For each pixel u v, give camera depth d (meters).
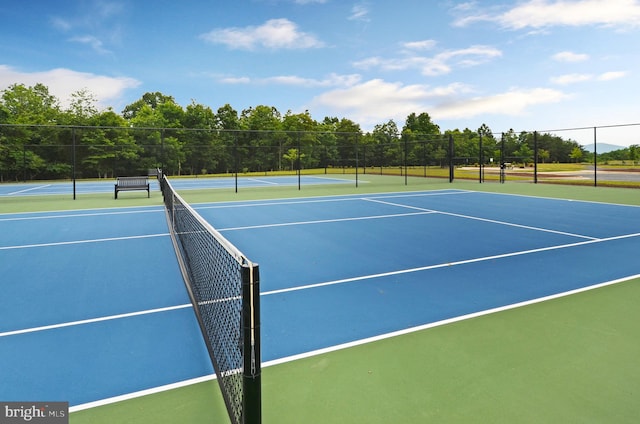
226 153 38.69
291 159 40.72
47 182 30.05
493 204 13.32
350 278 5.34
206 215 11.26
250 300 1.94
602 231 8.53
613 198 14.85
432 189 19.08
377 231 8.73
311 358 3.21
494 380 2.86
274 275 5.49
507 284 5.05
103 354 3.32
